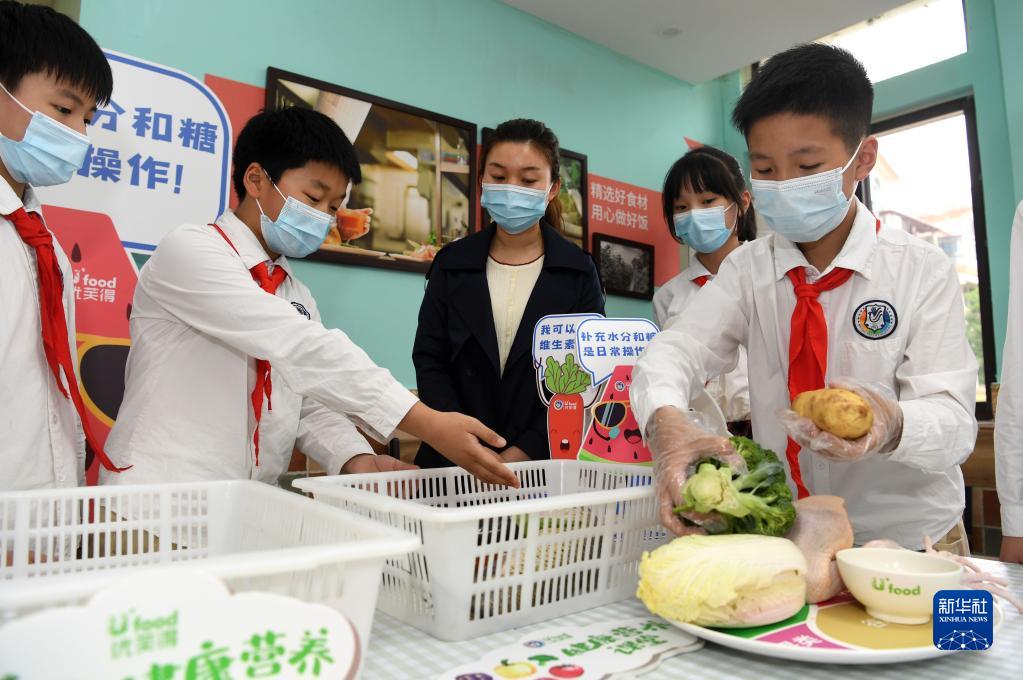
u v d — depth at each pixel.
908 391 0.95
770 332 1.12
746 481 0.73
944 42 2.95
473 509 0.65
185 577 0.42
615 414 1.05
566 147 2.94
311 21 2.25
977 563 0.94
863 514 1.05
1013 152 2.62
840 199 0.96
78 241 1.80
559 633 0.68
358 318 2.29
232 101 2.08
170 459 1.10
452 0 2.60
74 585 0.41
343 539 0.62
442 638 0.66
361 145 2.30
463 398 1.54
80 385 1.79
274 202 1.23
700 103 3.55
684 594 0.62
